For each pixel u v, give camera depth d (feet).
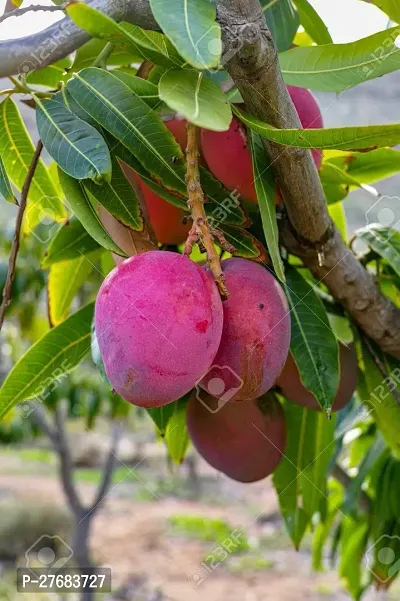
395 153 2.38
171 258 1.64
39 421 7.80
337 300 2.31
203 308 1.60
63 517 12.51
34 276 5.52
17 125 2.15
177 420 2.52
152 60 1.58
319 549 3.89
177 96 1.45
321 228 2.03
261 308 1.82
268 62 1.57
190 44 1.36
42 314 6.43
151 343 1.56
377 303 2.27
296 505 2.89
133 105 1.69
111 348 1.61
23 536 11.81
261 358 1.82
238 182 2.05
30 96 1.86
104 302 1.64
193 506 15.28
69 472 8.57
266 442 2.31
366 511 3.44
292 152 1.76
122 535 13.56
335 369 2.11
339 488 3.89
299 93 2.11
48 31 1.58
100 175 1.56
